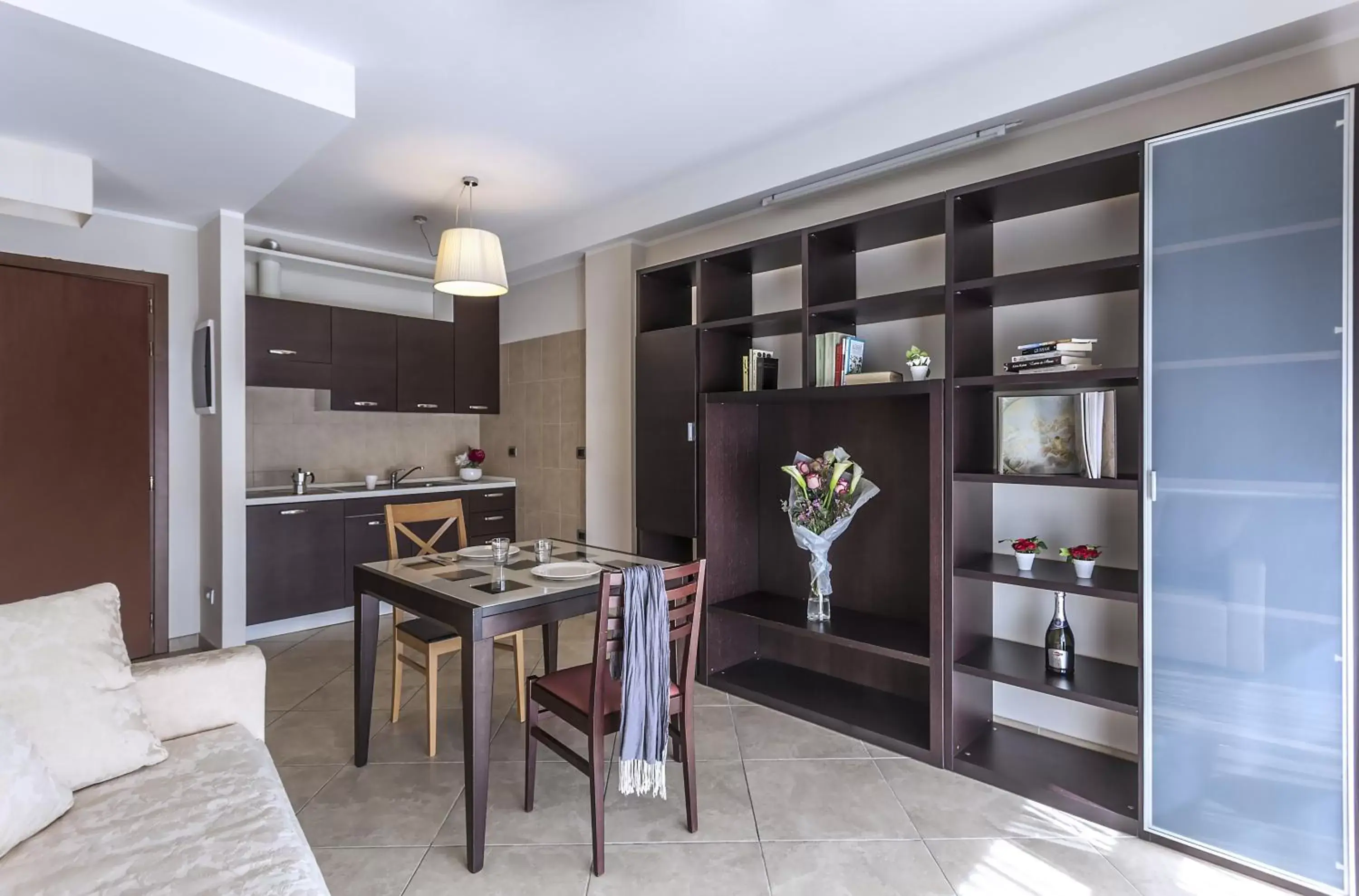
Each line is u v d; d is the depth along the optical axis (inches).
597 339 176.1
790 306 137.6
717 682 127.8
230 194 132.1
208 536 150.9
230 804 56.7
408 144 127.3
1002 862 76.5
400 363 192.5
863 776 95.8
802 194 130.3
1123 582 87.3
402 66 99.3
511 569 96.8
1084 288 94.0
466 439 224.1
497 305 216.2
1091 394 86.5
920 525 115.9
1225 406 74.5
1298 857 70.6
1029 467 95.1
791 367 136.6
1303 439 70.0
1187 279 76.7
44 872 47.3
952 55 98.5
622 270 168.9
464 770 91.7
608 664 75.9
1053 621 94.3
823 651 130.6
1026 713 107.2
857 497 114.3
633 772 77.9
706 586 128.7
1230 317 74.0
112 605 68.6
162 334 149.3
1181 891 71.5
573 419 193.6
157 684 68.7
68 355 137.4
